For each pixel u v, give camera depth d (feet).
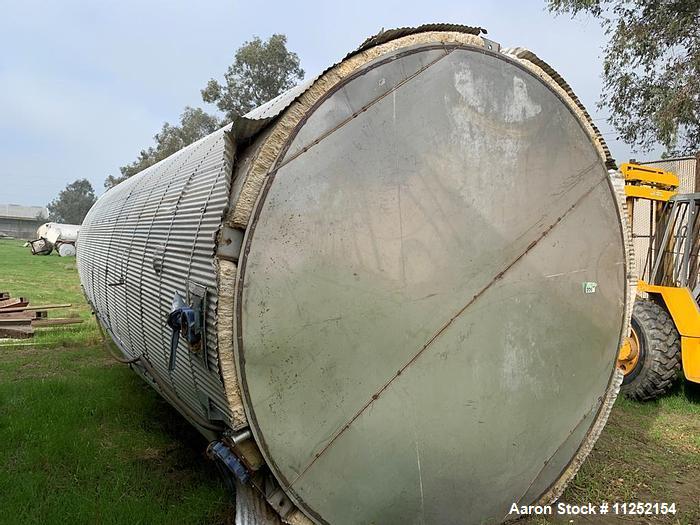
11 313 37.45
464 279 9.89
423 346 9.56
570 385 11.49
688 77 40.19
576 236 11.35
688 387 22.12
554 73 11.09
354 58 8.92
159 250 12.32
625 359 21.16
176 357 11.00
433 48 9.55
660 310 20.97
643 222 30.48
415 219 9.39
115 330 18.74
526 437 11.01
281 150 8.38
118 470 14.32
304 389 8.68
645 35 41.14
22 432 16.52
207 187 10.81
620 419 19.07
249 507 9.75
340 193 8.79
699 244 21.47
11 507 12.07
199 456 15.47
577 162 11.36
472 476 10.44
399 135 9.25
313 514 9.00
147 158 171.32
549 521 11.81
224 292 8.19
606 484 13.91
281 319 8.45
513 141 10.43
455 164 9.78
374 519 9.63
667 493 13.56
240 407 8.34
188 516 11.81
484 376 10.27
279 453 8.59
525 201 10.61
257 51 134.51
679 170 37.27
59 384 21.71
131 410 19.02
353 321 8.95
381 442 9.39
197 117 157.17
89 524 11.59
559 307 11.14
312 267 8.61
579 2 42.16
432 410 9.77
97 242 21.38
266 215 8.29
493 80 10.19
